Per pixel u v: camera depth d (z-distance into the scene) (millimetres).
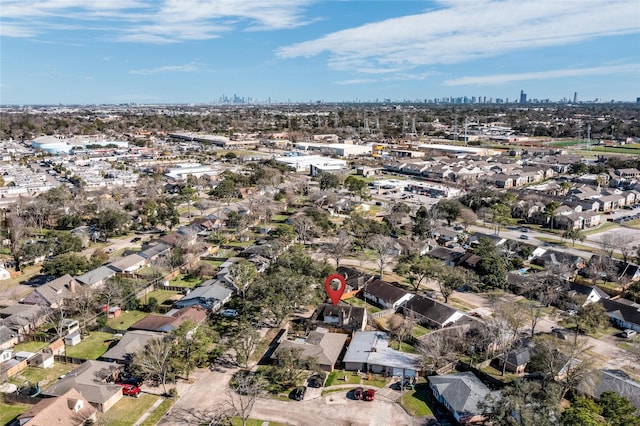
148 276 99875
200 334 68438
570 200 166000
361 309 82000
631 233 138625
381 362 67500
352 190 178875
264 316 82000
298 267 92688
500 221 142375
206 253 117938
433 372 66812
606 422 49594
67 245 112312
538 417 48344
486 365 69812
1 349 70188
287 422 56469
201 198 180000
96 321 80750
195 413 58000
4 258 112688
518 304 82750
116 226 129250
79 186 186875
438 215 144125
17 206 144000
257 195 170500
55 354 71000
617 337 79188
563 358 64000
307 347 69688
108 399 58562
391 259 114312
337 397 61656
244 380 61125
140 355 62844
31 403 59094
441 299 92875
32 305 83812
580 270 107688
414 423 56500
